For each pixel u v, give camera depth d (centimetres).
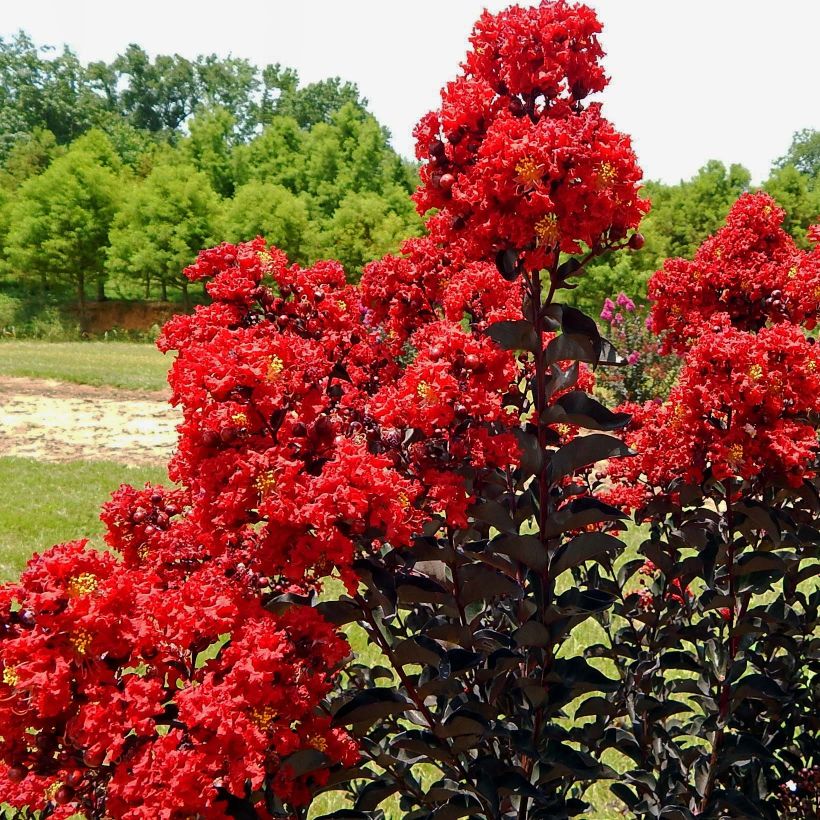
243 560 213
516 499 253
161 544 230
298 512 186
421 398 223
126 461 1204
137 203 3906
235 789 171
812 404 259
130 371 2084
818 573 293
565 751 242
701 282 350
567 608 227
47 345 2919
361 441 231
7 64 6719
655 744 304
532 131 202
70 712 176
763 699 287
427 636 224
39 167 5541
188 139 5291
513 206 207
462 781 237
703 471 273
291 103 7219
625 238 222
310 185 5012
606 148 198
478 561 247
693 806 293
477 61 228
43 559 180
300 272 261
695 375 264
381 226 3869
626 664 350
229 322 248
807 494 274
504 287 304
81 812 182
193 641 187
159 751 169
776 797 308
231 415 198
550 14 216
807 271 329
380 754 236
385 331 351
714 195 4347
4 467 1091
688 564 281
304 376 212
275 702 185
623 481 334
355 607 217
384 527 202
